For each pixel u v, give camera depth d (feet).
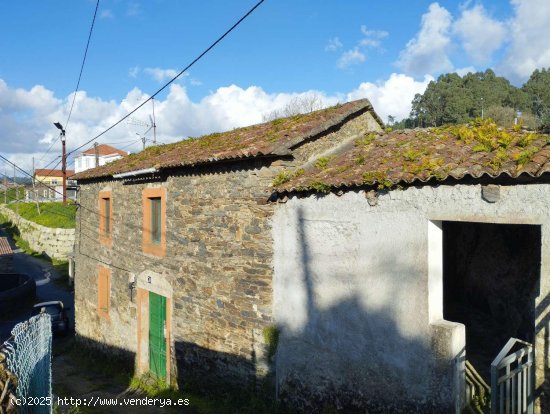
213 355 24.79
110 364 36.29
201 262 25.62
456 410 15.24
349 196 18.57
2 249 89.45
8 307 65.92
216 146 26.55
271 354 21.57
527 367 14.47
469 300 28.55
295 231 20.71
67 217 114.73
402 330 16.80
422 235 16.20
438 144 18.89
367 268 17.97
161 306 29.99
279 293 21.47
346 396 18.72
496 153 15.37
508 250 24.47
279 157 21.47
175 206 27.86
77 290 44.47
